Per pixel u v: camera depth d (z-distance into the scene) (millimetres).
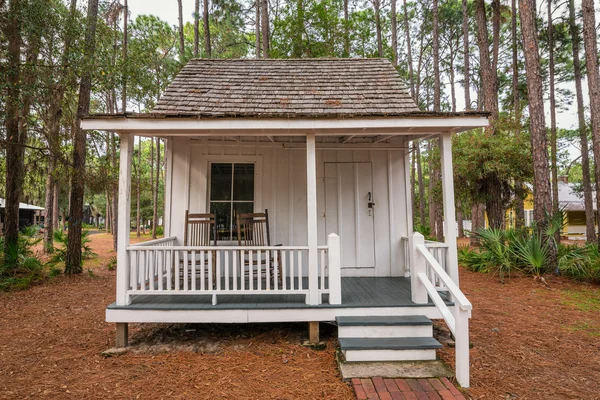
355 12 18312
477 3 12211
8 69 6996
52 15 7473
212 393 3086
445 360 3766
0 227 20906
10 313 5945
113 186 9242
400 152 5906
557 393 3068
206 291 4090
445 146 4426
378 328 3795
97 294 7422
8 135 7816
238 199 5711
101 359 3867
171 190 5562
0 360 3865
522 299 6418
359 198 5863
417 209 25172
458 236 21922
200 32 19953
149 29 14680
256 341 4324
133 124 3967
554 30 14875
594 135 8617
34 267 8750
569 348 4090
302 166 5816
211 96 4965
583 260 7715
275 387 3189
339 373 3441
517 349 4070
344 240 5797
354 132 4352
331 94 5133
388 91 5223
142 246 4168
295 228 5742
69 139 8414
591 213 13766
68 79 7570
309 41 15359
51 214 13234
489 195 10469
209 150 5684
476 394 3029
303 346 4117
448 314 3396
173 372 3514
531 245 8023
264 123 4035
